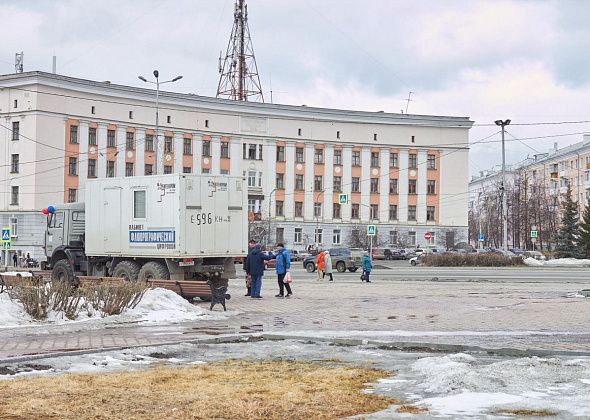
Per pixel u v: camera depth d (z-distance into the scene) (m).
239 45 87.62
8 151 70.12
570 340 13.66
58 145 69.75
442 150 91.56
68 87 70.25
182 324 16.72
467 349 12.29
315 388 8.89
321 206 87.00
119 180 24.84
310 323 17.03
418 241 90.38
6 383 9.14
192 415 7.50
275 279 40.06
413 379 9.48
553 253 71.25
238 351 12.32
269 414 7.55
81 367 10.57
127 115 74.88
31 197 68.44
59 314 16.70
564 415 7.37
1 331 14.86
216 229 23.92
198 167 79.88
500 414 7.44
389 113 89.62
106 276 25.75
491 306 21.78
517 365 10.17
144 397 8.37
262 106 83.75
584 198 104.44
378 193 89.25
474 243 137.50
